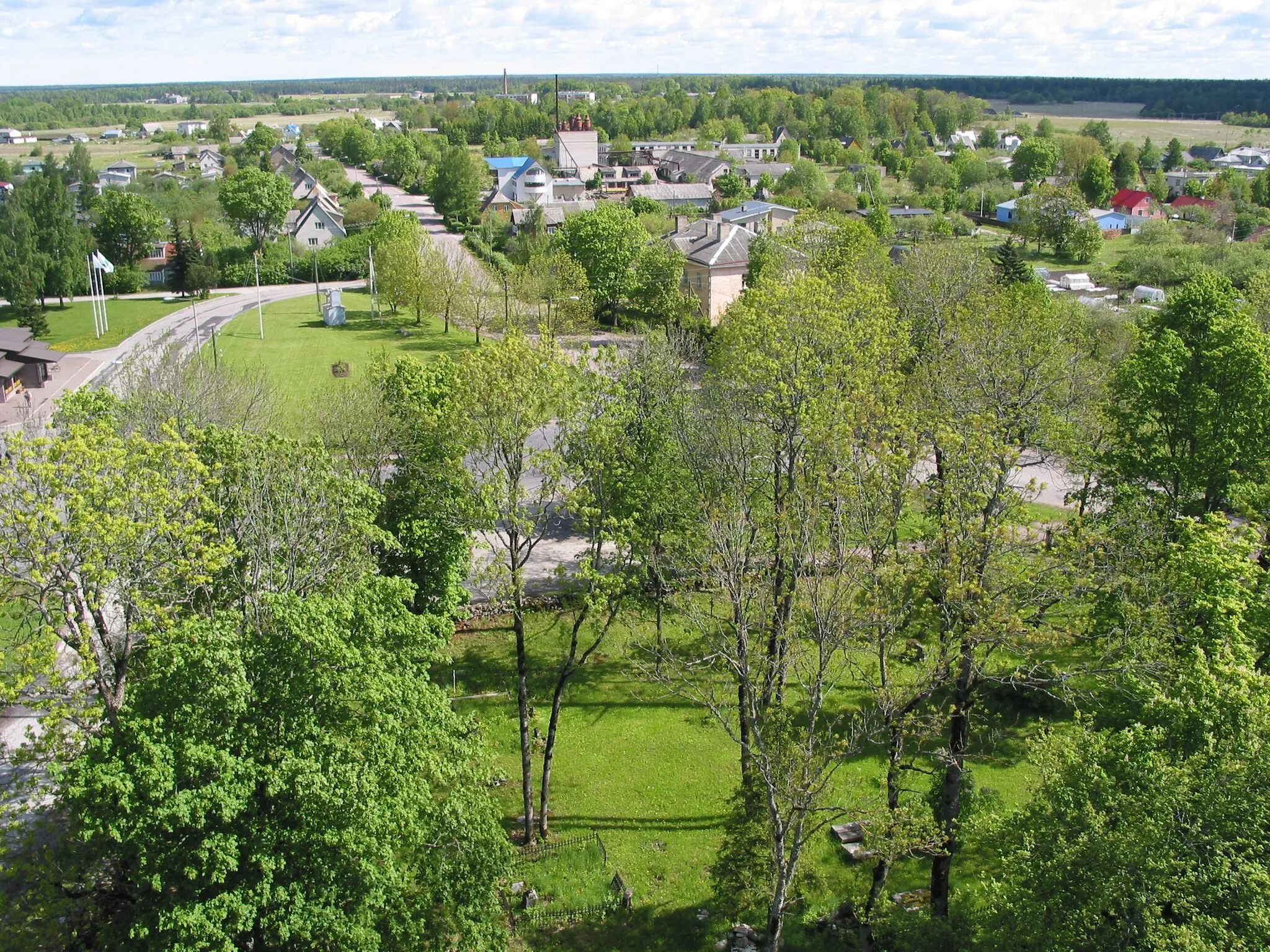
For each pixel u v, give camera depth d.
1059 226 147.62
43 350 90.88
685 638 44.09
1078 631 34.88
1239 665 24.16
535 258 111.56
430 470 35.06
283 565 30.25
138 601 26.28
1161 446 42.81
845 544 29.39
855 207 173.75
